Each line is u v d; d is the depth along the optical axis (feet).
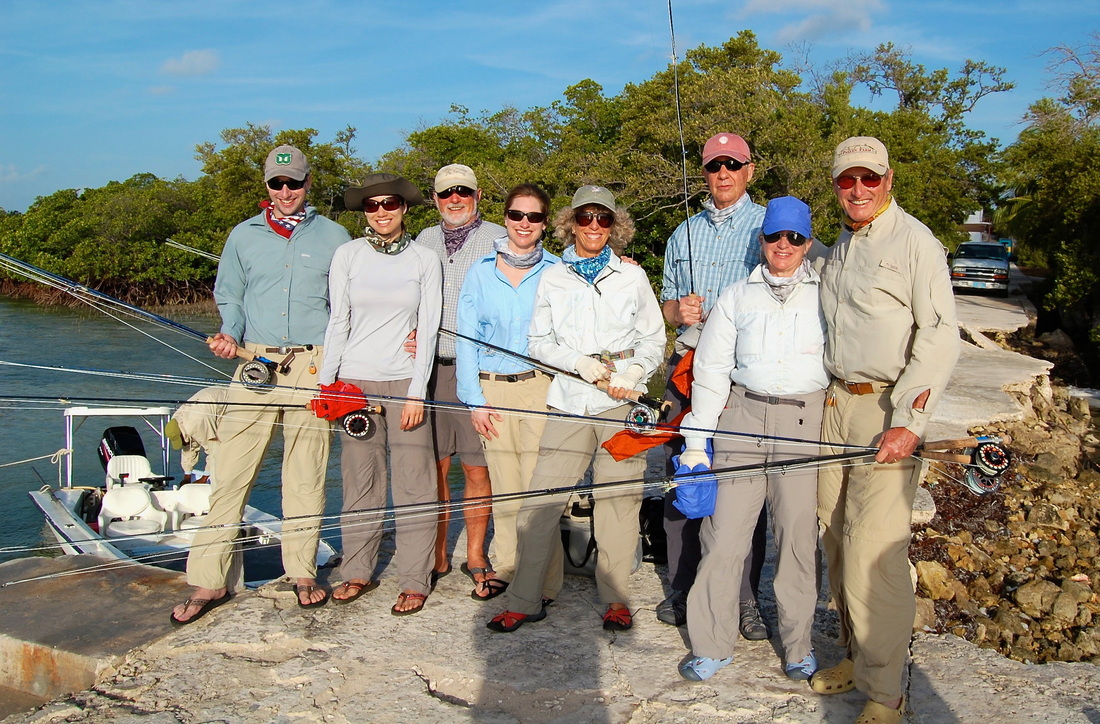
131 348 70.33
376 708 11.10
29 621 13.56
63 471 37.83
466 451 14.64
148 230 126.72
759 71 64.39
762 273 11.39
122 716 11.03
